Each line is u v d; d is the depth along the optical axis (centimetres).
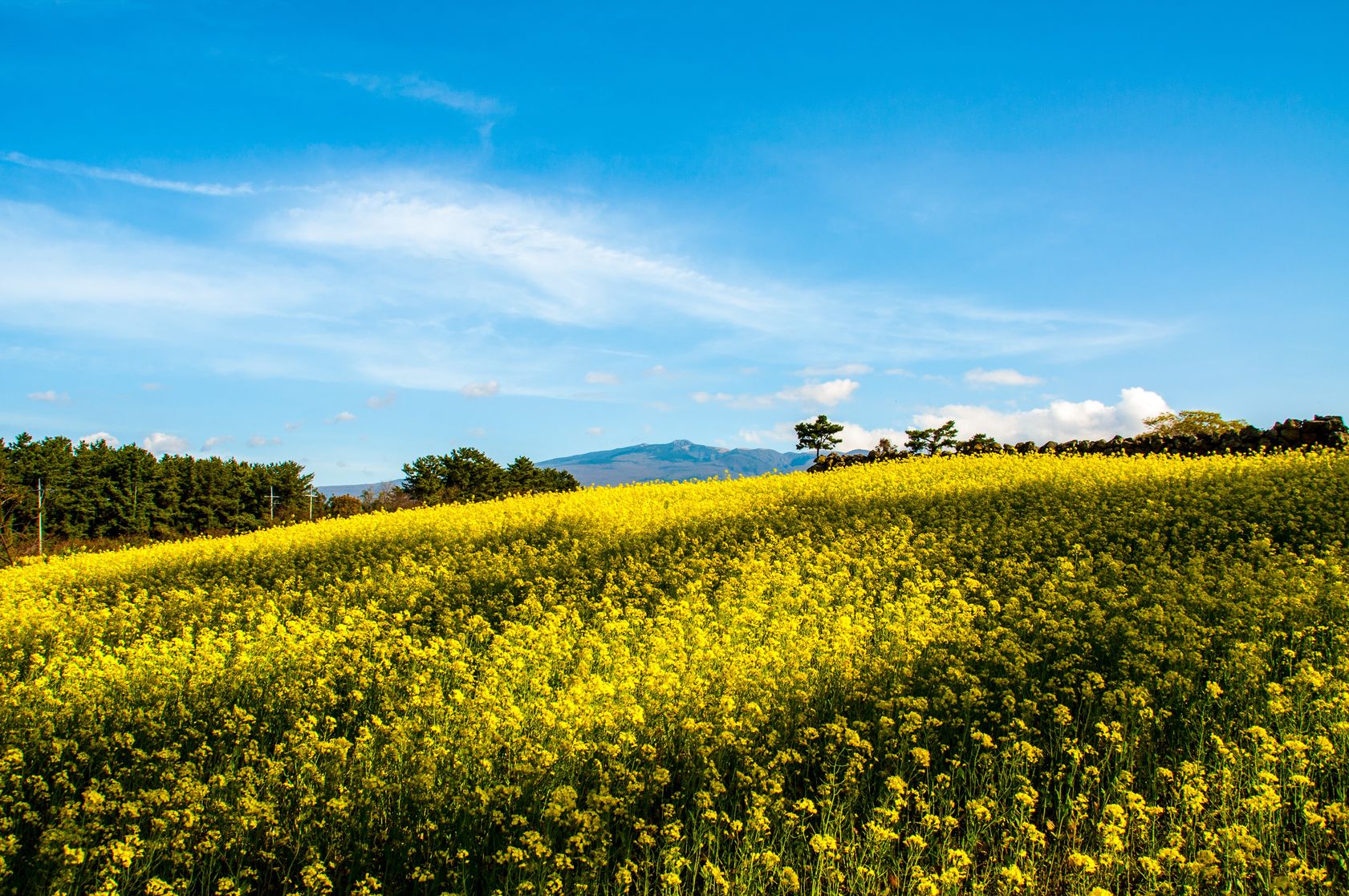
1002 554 1574
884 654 1036
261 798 755
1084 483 2083
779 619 1211
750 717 850
